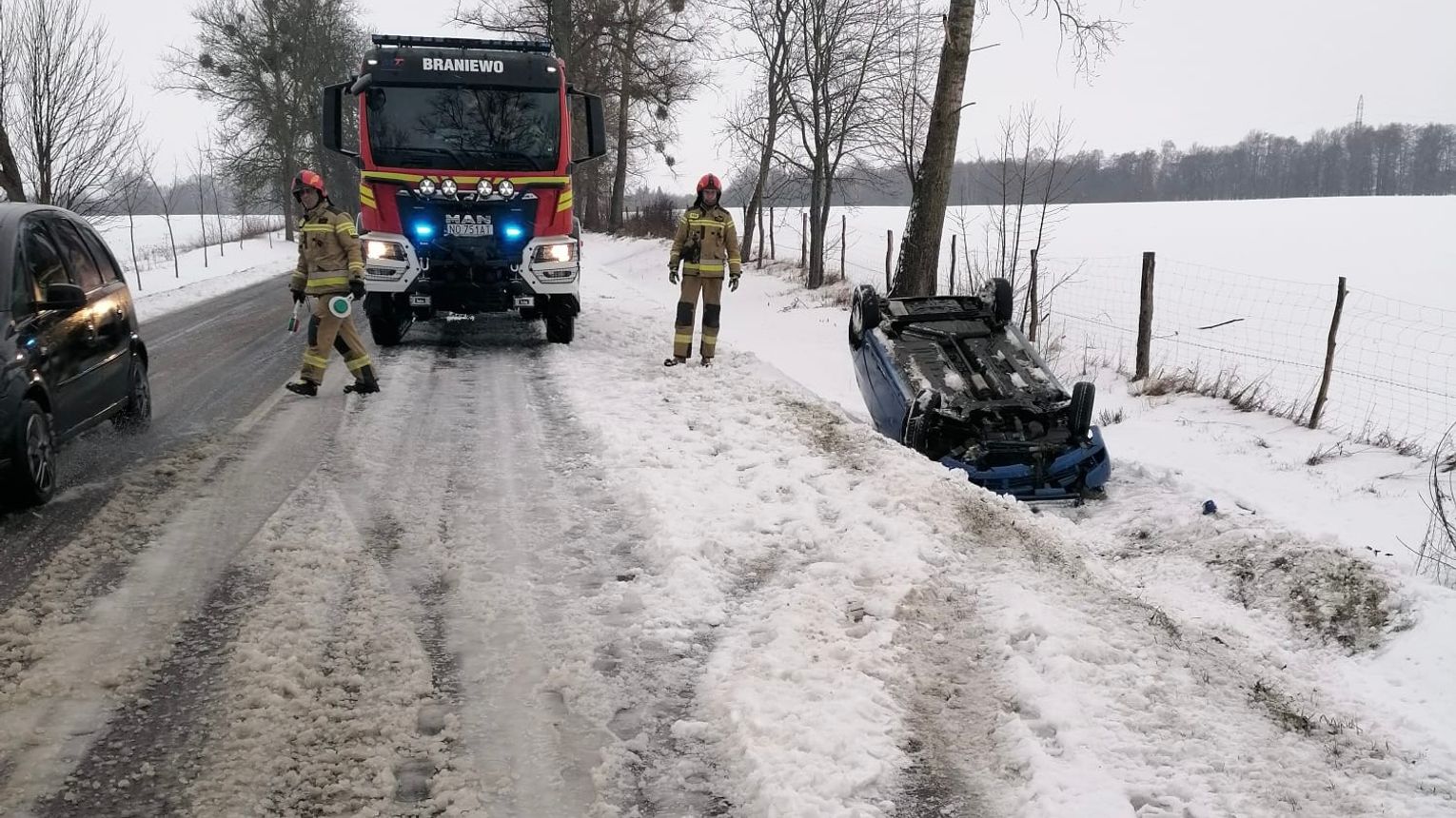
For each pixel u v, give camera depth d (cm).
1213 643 452
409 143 1061
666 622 422
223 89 4328
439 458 665
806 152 2198
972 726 354
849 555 495
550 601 441
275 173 4403
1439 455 757
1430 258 3241
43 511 539
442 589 452
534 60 1086
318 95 4353
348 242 836
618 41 3338
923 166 1229
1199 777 326
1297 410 1078
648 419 770
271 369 1004
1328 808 316
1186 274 2830
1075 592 472
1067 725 350
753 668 380
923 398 723
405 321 1196
